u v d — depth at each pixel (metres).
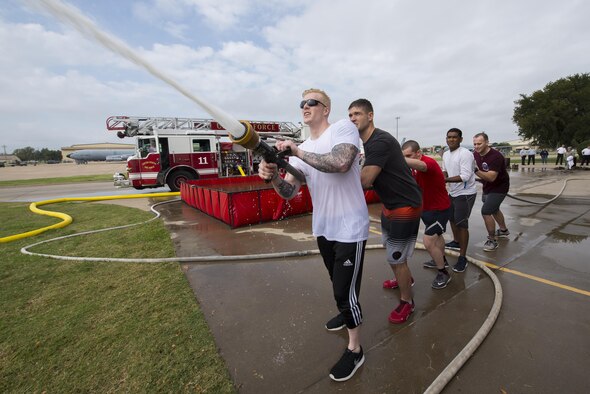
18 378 1.90
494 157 3.73
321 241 1.91
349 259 1.76
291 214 6.58
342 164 1.49
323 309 2.66
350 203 1.73
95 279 3.39
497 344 2.09
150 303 2.79
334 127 1.63
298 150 1.51
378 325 2.40
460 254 3.36
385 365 1.94
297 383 1.81
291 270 3.54
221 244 4.71
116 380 1.85
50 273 3.60
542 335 2.17
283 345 2.17
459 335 2.22
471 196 3.26
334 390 1.75
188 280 3.33
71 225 6.40
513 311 2.49
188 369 1.93
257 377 1.86
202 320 2.49
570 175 15.02
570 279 3.07
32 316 2.64
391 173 2.13
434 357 2.00
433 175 2.71
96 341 2.25
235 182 10.05
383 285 3.08
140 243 4.76
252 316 2.57
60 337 2.31
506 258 3.71
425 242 2.88
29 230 6.04
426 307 2.63
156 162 11.38
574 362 1.89
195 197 7.87
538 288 2.89
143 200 10.31
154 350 2.12
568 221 5.51
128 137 11.70
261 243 4.71
